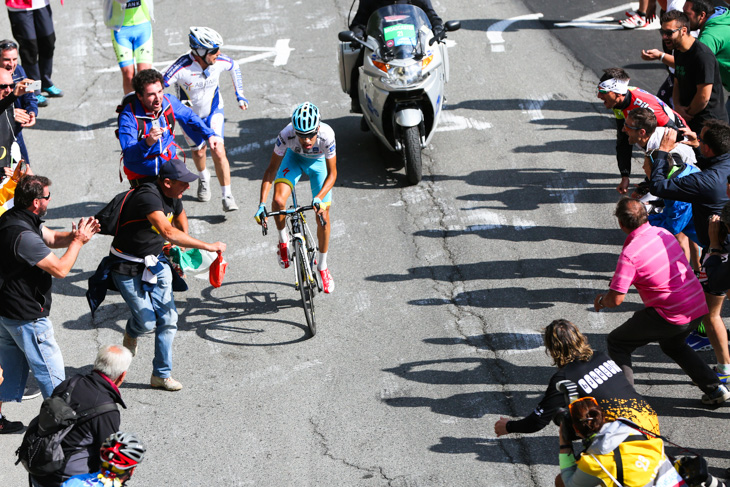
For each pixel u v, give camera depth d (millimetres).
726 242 21391
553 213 32781
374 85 34812
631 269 20859
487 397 23625
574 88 42562
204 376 25297
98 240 33125
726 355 22500
